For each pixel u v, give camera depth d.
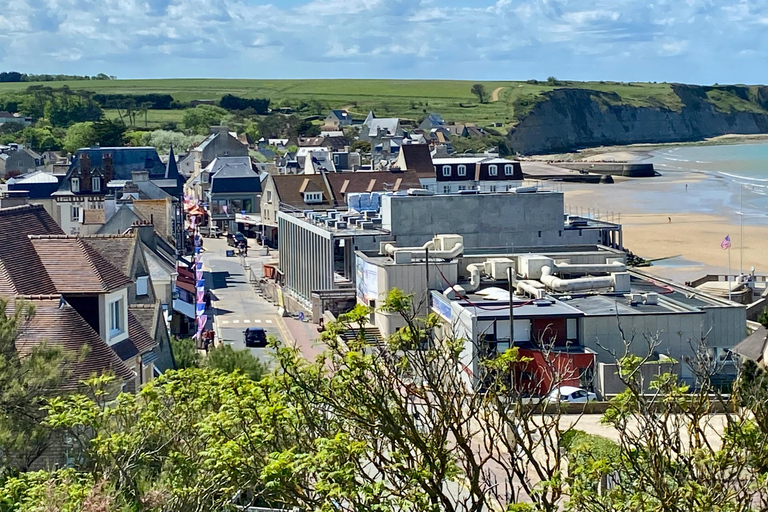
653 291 88.31
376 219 129.25
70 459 36.28
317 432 30.38
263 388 30.56
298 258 135.50
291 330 109.62
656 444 28.17
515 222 120.44
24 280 46.16
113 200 120.94
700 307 79.12
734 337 78.56
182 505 29.86
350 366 29.05
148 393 32.94
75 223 120.25
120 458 31.16
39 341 42.00
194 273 106.94
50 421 31.75
